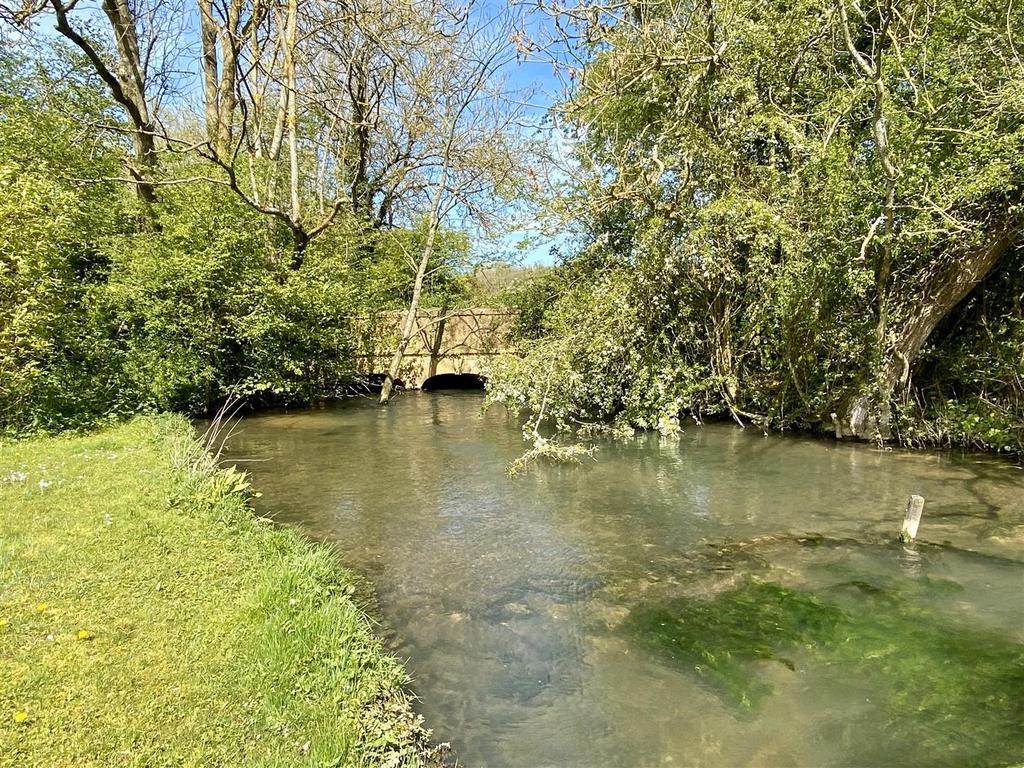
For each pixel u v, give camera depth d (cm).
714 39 955
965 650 374
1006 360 807
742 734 307
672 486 732
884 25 782
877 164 785
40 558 432
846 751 294
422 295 1900
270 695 297
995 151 693
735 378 1074
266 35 1303
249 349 1254
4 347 823
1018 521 581
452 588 471
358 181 1788
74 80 1351
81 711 277
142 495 573
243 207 1213
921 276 820
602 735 308
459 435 1071
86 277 1128
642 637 400
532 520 620
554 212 1077
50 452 745
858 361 881
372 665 343
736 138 970
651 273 1044
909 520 540
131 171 1326
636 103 1123
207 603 379
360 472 810
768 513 630
